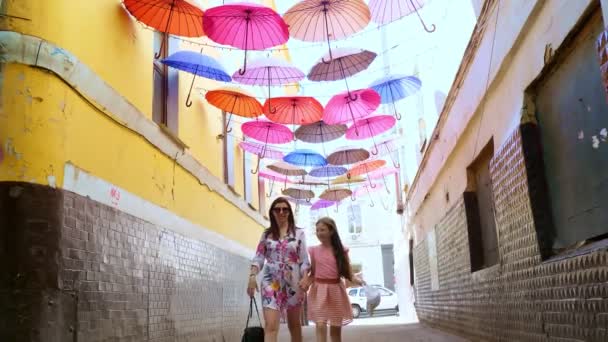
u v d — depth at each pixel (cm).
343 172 1387
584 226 435
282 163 1360
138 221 662
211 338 965
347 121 966
